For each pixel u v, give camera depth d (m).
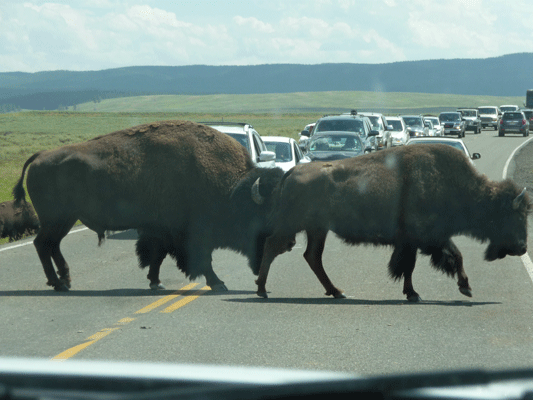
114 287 16.23
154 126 16.44
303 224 14.84
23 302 14.33
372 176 14.63
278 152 29.22
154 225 16.19
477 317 12.68
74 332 11.61
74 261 20.00
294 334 11.41
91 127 182.50
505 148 75.06
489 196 15.02
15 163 59.09
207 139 16.50
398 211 14.55
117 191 15.97
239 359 9.87
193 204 16.14
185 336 11.30
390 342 10.85
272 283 16.56
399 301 14.33
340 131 37.53
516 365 9.49
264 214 16.17
